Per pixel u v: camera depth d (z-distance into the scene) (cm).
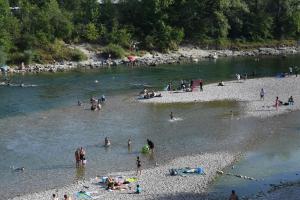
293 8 19238
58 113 9100
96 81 12150
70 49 15038
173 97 10325
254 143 7238
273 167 6247
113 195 5375
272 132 7788
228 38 18312
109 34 16250
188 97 10312
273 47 18350
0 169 6300
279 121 8419
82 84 11844
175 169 6134
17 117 8806
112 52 15275
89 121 8538
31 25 15138
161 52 16438
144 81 12256
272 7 19238
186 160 6531
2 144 7275
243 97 10244
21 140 7462
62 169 6288
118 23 16888
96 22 16812
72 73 13338
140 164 6253
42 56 14412
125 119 8650
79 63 14575
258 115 8819
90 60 14962
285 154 6744
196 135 7669
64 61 14625
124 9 17500
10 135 7719
